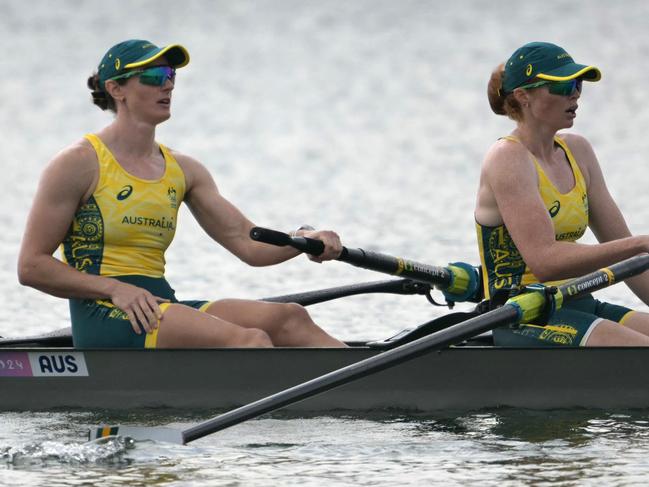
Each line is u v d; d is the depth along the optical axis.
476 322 25.83
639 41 179.25
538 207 28.52
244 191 70.62
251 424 27.53
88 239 29.20
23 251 28.72
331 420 27.84
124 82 28.98
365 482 22.66
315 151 89.50
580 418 27.58
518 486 22.34
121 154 29.27
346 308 42.12
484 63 159.25
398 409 28.55
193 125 107.44
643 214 58.31
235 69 159.62
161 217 29.59
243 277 46.72
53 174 28.56
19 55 173.12
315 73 154.00
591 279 26.67
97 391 28.59
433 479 22.84
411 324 39.69
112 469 23.72
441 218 59.09
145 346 28.70
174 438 25.03
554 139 30.23
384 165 80.88
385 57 169.12
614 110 110.06
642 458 24.16
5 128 103.94
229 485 22.53
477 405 28.41
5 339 32.09
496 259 29.80
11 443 25.59
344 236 54.53
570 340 28.89
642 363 28.12
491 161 29.16
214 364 28.23
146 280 29.59
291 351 28.00
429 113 113.38
